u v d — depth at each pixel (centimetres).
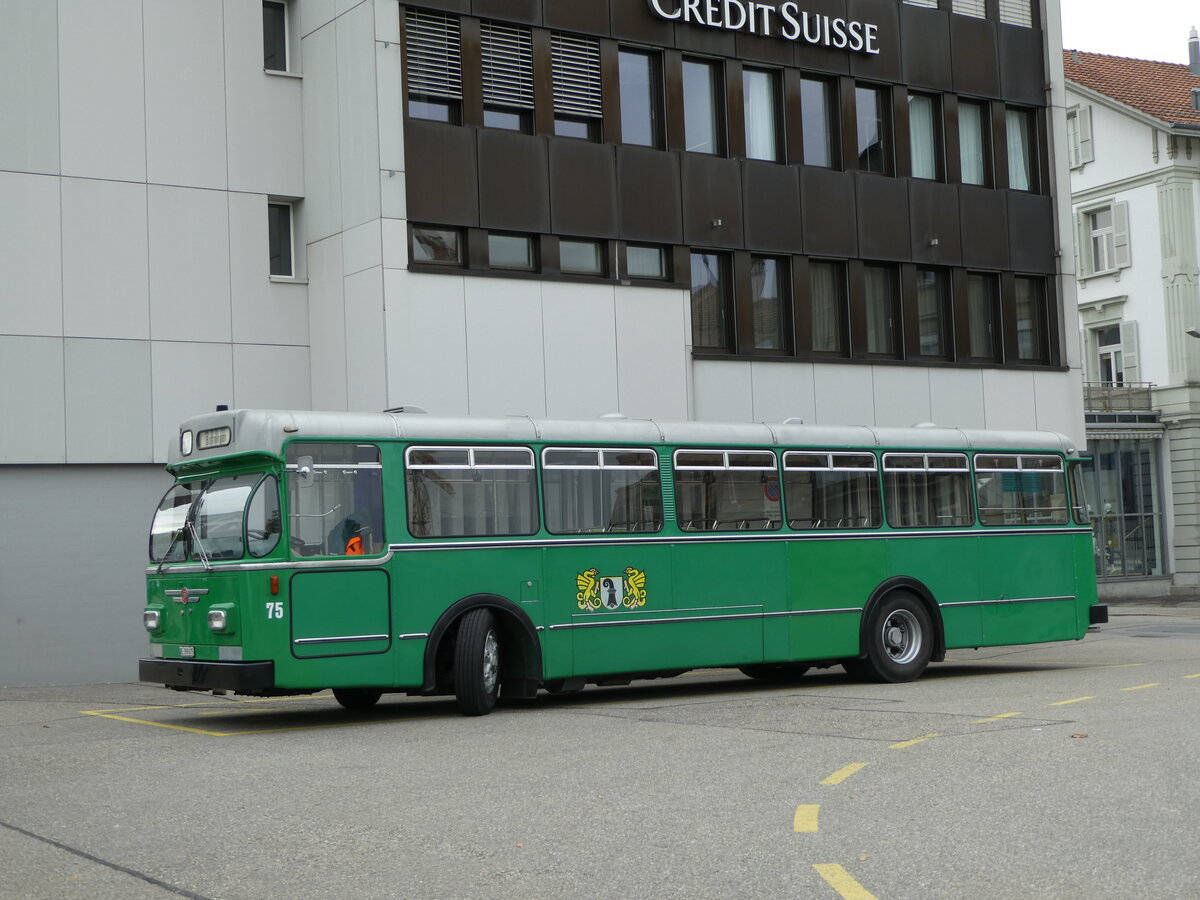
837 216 2831
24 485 2175
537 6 2458
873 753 1149
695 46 2658
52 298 2189
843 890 690
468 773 1095
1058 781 990
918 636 1877
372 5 2272
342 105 2334
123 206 2255
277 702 1855
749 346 2703
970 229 3031
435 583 1515
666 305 2542
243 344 2342
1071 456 2061
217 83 2350
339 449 1477
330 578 1450
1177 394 4788
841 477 1842
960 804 913
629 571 1656
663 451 1700
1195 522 4747
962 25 3059
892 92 2942
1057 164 3191
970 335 3055
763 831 842
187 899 703
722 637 1720
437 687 1562
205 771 1134
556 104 2486
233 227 2347
